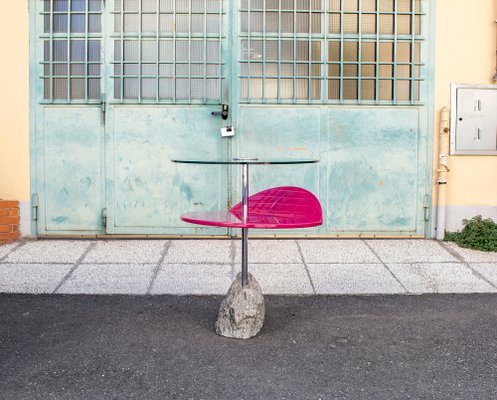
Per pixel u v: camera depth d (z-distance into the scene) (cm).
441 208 722
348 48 716
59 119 711
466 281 592
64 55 710
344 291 564
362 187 723
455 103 722
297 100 713
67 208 718
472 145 727
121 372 394
